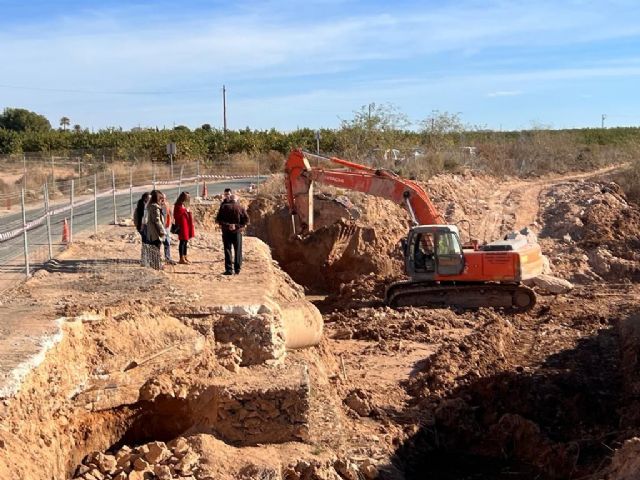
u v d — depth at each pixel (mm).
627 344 18781
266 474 10391
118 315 12555
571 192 38094
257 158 55688
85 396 11031
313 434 12211
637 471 10297
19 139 62031
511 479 13461
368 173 27328
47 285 15367
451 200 36844
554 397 16109
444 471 13789
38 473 9109
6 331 11086
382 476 12117
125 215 30328
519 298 24984
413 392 16938
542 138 51062
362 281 29266
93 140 60812
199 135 63406
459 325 23281
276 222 33812
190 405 11977
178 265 18750
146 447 10680
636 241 32188
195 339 12531
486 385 16469
